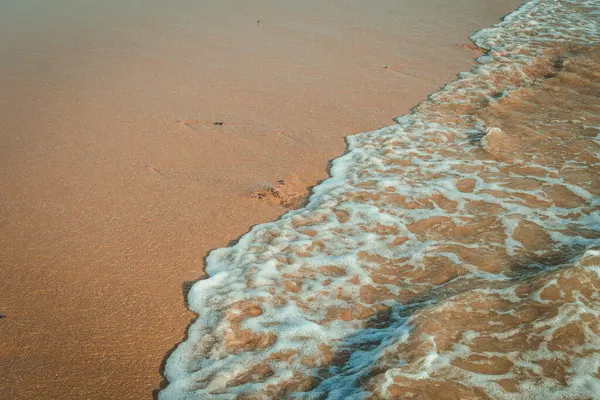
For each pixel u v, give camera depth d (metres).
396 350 2.76
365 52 7.45
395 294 3.31
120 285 3.32
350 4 9.62
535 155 4.93
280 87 6.24
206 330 3.03
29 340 2.89
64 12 8.56
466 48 7.81
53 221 3.85
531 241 3.75
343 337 2.98
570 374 2.59
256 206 4.18
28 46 7.13
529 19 9.16
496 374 2.60
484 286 3.25
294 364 2.80
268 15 8.82
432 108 5.94
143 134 5.08
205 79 6.35
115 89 5.99
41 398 2.57
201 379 2.71
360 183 4.52
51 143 4.86
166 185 4.34
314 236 3.87
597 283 3.09
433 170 4.70
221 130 5.24
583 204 4.18
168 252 3.64
